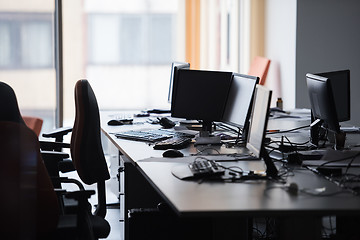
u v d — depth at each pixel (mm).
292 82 7562
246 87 4207
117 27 8305
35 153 2645
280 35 7844
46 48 7797
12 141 2545
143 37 8367
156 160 3730
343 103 4547
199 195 2811
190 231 3502
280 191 2877
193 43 8016
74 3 7875
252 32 8289
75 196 2912
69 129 5027
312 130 4297
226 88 4594
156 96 8477
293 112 6461
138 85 8430
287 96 7727
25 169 2551
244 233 3268
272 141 4301
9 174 2533
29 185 2564
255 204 2633
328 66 7551
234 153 3934
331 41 7531
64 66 7891
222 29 8125
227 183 3074
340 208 2553
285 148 3945
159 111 6520
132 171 4375
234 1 8203
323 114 4180
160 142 4289
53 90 7848
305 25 7449
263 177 3158
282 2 7754
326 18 7492
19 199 2535
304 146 4211
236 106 4344
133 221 3486
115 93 8398
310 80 4387
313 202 2656
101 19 8250
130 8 8305
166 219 3494
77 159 3910
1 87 3525
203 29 8039
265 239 4426
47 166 4254
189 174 3215
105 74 8344
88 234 3135
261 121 3148
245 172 3264
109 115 6340
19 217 2541
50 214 2873
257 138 3211
